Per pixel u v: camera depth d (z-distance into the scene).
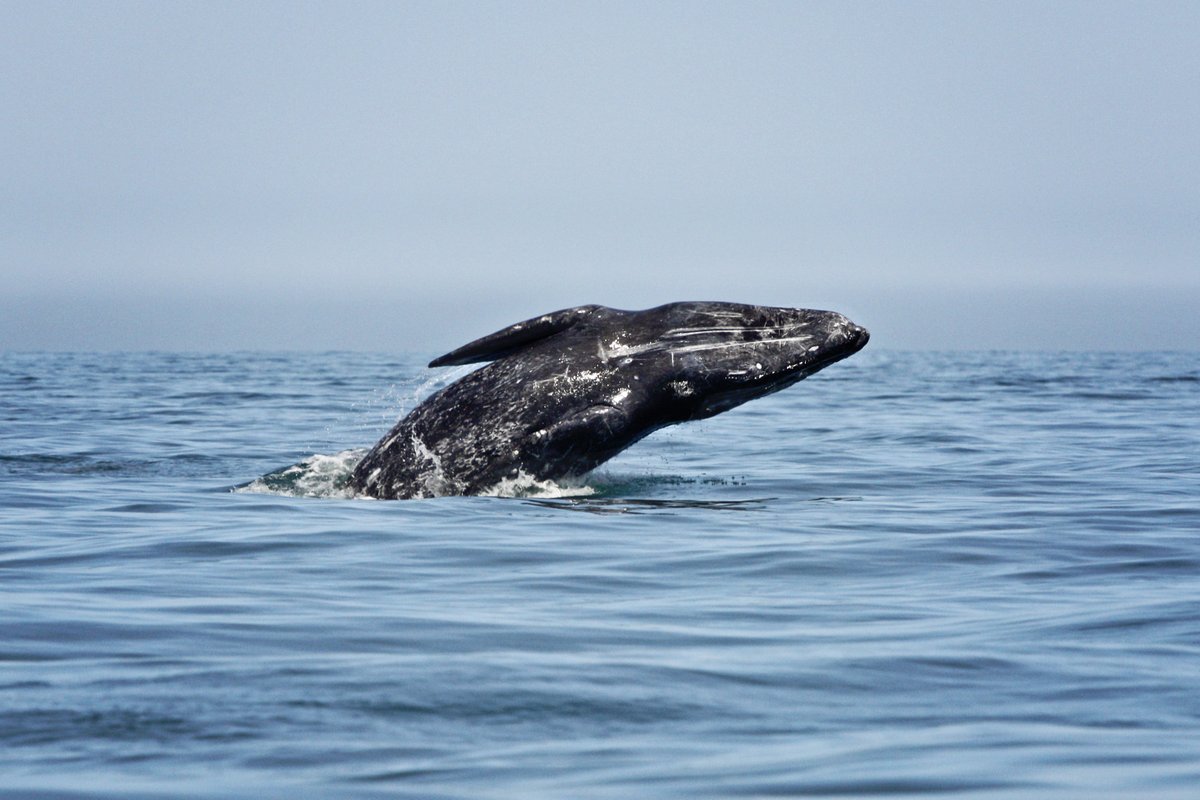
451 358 69.19
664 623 42.81
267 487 75.19
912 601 46.97
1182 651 38.44
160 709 31.44
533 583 49.91
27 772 26.89
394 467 71.75
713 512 68.12
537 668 36.03
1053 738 29.97
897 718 31.88
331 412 147.75
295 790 25.98
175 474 85.31
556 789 26.20
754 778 26.89
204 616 42.59
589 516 65.44
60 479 81.62
